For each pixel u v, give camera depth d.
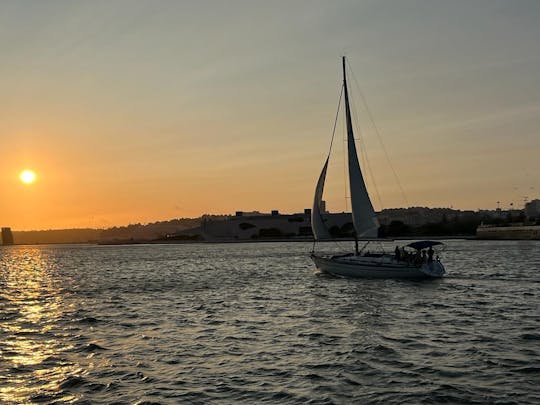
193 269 90.62
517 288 47.56
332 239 61.94
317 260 60.50
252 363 22.78
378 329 29.48
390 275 54.62
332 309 37.34
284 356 23.83
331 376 20.52
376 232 57.56
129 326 32.75
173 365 22.75
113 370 22.12
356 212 57.78
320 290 49.03
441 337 26.95
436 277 54.03
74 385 20.14
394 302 40.06
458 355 23.12
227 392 19.00
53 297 52.03
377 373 20.72
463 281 53.84
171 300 46.12
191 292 52.53
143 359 23.91
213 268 91.44
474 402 17.33
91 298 49.81
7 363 23.55
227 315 36.25
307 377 20.48
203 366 22.48
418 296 43.19
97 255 190.88
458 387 18.78
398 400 17.70
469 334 27.56
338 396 18.27
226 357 23.94
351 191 57.75
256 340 27.50
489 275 60.53
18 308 43.69
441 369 21.00
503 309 35.62
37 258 179.75
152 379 20.72
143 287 59.72
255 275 72.50
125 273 85.88
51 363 23.48
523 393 18.02
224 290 53.47
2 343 28.16
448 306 37.56
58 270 100.94
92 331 31.39
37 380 20.84
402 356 23.14
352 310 36.56
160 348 26.09
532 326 29.36
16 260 165.12
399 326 30.31
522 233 189.00
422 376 20.17
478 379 19.64
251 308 39.38
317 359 23.09
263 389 19.23
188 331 30.56
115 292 54.94
